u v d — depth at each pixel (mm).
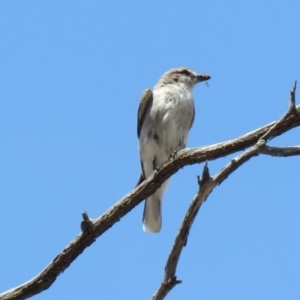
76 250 9391
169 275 8836
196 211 8891
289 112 9023
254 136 9484
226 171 8883
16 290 9320
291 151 9000
